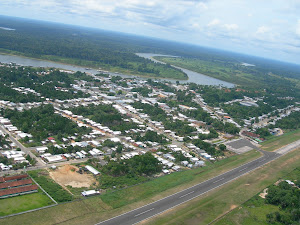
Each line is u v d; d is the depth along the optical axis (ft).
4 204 446.60
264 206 533.55
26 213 429.38
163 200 516.32
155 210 480.23
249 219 482.69
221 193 565.94
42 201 467.11
